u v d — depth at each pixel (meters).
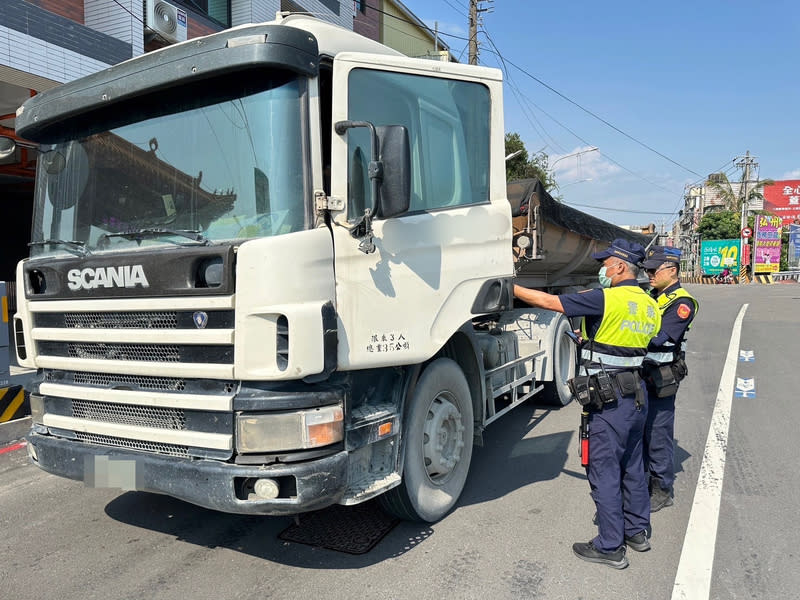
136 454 3.22
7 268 13.95
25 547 3.73
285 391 2.93
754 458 5.23
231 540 3.80
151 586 3.26
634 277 3.63
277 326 2.86
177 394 3.08
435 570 3.41
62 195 3.67
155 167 3.31
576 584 3.26
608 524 3.43
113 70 3.38
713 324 15.74
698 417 6.57
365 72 3.32
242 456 2.93
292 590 3.21
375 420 3.33
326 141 3.23
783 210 62.56
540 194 5.94
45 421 3.62
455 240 3.88
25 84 8.21
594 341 3.50
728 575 3.34
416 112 3.69
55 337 3.54
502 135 4.39
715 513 4.14
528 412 6.95
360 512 4.20
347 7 17.02
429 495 3.90
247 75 3.05
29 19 7.72
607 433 3.46
